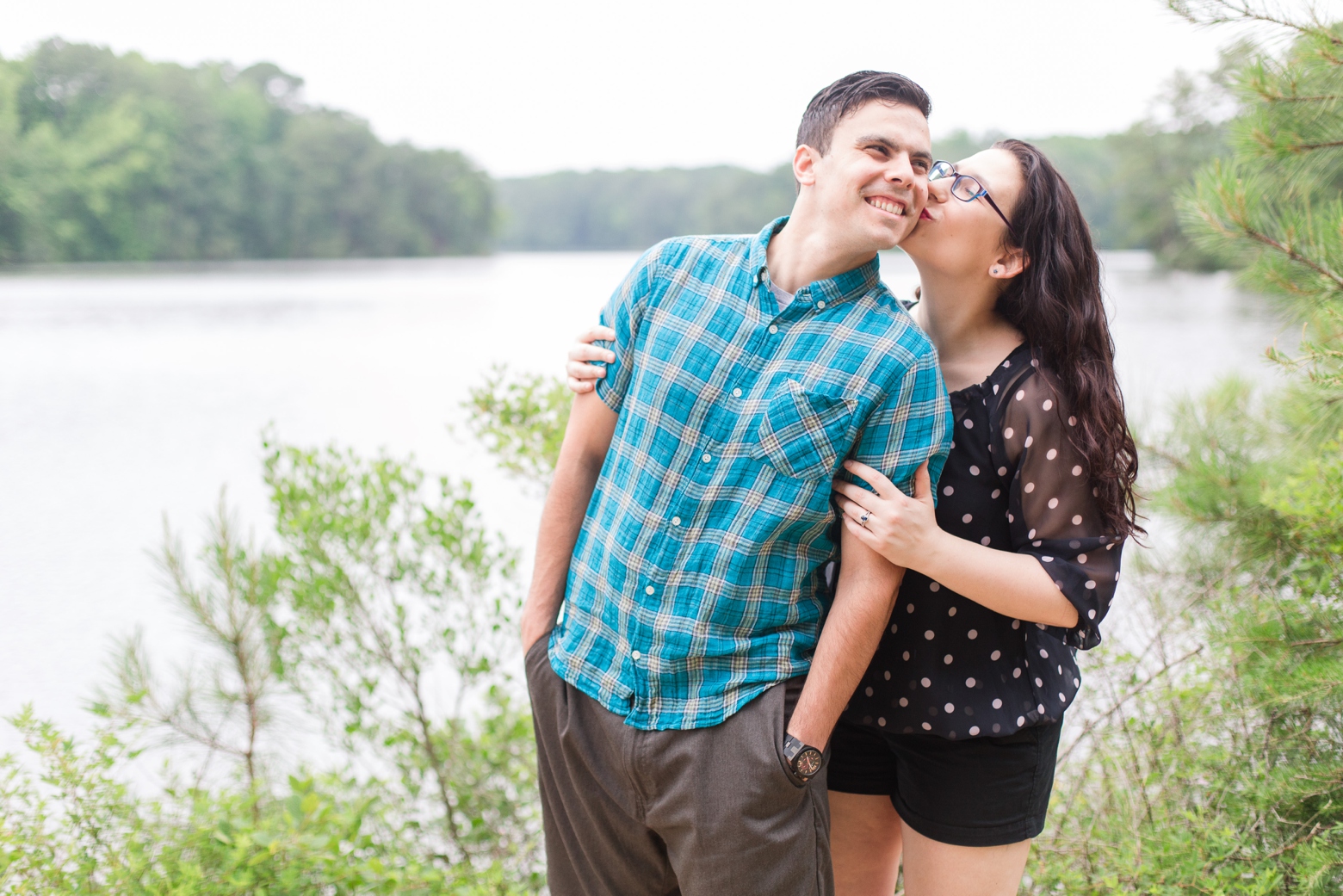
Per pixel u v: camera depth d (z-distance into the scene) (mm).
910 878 1700
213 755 2738
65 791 2154
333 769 2797
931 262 1610
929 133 1460
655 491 1487
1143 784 2148
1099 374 1539
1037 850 2174
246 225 69250
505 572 3004
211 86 72000
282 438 11375
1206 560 2775
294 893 2004
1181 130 29562
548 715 1608
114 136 58312
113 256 59375
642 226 103438
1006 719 1581
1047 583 1485
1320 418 2527
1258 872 1988
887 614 1448
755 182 73625
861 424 1437
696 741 1445
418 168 80000
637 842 1568
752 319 1482
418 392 15008
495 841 2900
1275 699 2059
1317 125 2379
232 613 2525
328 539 2844
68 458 10875
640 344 1575
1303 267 2383
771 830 1428
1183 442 3010
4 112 54750
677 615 1464
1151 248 35500
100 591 6238
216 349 21297
